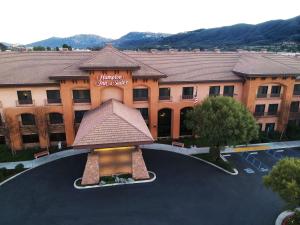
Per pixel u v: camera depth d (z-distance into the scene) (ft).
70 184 95.96
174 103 134.00
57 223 76.02
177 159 116.67
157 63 142.31
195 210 82.64
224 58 157.48
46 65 127.24
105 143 89.66
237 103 112.68
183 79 131.23
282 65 144.66
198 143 133.08
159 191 92.43
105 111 105.29
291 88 139.64
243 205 85.61
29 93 118.11
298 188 63.93
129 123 96.12
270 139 141.18
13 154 117.60
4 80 114.01
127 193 90.99
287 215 80.79
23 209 82.07
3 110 116.88
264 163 115.55
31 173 103.19
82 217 78.64
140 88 128.88
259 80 134.82
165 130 140.77
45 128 120.88
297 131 145.48
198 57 155.22
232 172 105.91
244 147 131.85
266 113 143.95
